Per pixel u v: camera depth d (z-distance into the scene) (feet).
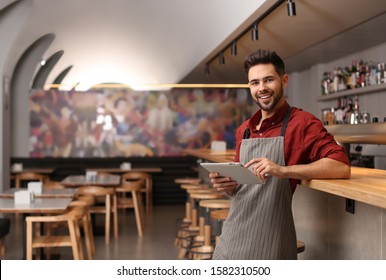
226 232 9.25
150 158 44.47
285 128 8.88
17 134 43.14
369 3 17.92
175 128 45.24
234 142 45.57
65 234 29.63
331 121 27.48
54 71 43.55
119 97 44.60
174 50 37.50
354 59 28.12
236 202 9.15
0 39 32.68
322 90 30.48
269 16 20.20
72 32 37.91
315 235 12.85
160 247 25.98
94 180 31.76
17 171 39.04
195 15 28.76
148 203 40.04
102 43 40.45
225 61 31.86
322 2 17.93
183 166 44.70
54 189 26.16
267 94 8.72
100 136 44.32
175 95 45.24
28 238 19.24
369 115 25.36
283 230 8.82
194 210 24.39
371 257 10.03
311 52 27.99
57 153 43.73
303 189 13.70
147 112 44.96
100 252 24.90
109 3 33.35
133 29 37.47
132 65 43.80
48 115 43.57
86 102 44.16
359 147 24.41
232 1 22.27
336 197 11.58
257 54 8.78
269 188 8.82
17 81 42.91
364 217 10.31
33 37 35.70
